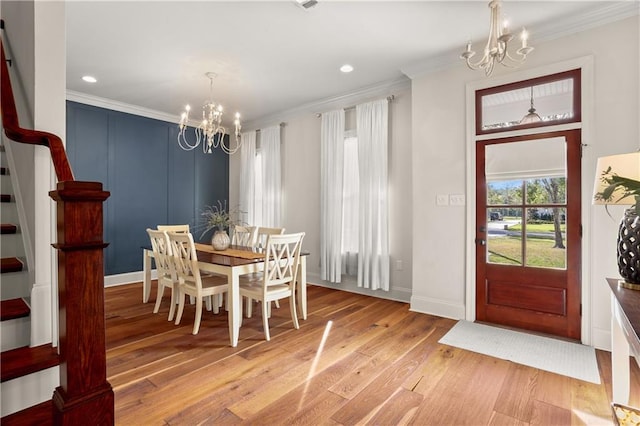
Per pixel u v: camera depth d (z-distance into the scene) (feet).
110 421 3.87
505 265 10.27
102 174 15.58
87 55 10.94
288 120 17.75
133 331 10.00
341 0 8.09
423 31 9.55
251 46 10.39
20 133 4.38
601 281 8.70
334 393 6.65
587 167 8.88
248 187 19.42
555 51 9.39
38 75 5.32
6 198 6.80
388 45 10.36
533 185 9.78
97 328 3.81
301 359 8.16
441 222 11.43
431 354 8.42
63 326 3.65
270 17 8.80
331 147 15.37
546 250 9.60
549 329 9.58
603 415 5.95
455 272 11.18
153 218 17.43
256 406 6.20
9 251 6.40
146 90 14.30
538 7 8.42
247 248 12.86
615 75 8.54
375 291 14.32
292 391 6.72
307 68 12.12
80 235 3.68
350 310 12.21
